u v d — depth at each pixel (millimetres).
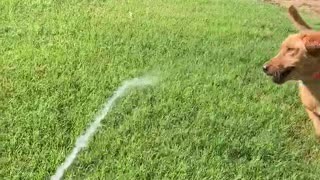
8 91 1488
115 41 1934
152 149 1312
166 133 1379
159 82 1658
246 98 1633
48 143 1287
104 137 1331
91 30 1999
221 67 1848
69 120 1386
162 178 1212
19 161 1220
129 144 1317
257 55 1997
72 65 1686
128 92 1563
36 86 1527
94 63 1731
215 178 1230
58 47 1816
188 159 1286
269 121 1512
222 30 2254
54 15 2102
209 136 1390
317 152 1414
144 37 2012
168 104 1519
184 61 1855
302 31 1454
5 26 1925
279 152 1371
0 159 1215
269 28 2463
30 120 1360
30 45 1802
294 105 1654
